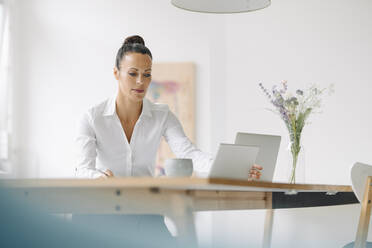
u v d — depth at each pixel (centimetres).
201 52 518
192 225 147
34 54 540
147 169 260
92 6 537
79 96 532
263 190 219
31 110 537
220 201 189
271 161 245
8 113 534
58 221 139
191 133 510
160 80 518
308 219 414
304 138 436
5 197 129
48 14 541
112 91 529
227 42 455
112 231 154
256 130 445
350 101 432
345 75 435
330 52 438
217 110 453
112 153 250
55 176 530
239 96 450
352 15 437
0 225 126
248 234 407
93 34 535
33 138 535
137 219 171
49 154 533
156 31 525
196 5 281
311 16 443
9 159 531
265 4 273
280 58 446
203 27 518
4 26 531
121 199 143
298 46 443
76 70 535
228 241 408
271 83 446
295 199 264
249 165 191
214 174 176
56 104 535
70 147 530
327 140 432
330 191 293
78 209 145
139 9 529
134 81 230
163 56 522
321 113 435
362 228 244
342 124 432
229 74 453
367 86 431
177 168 202
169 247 177
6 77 533
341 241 408
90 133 243
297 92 277
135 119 253
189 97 512
